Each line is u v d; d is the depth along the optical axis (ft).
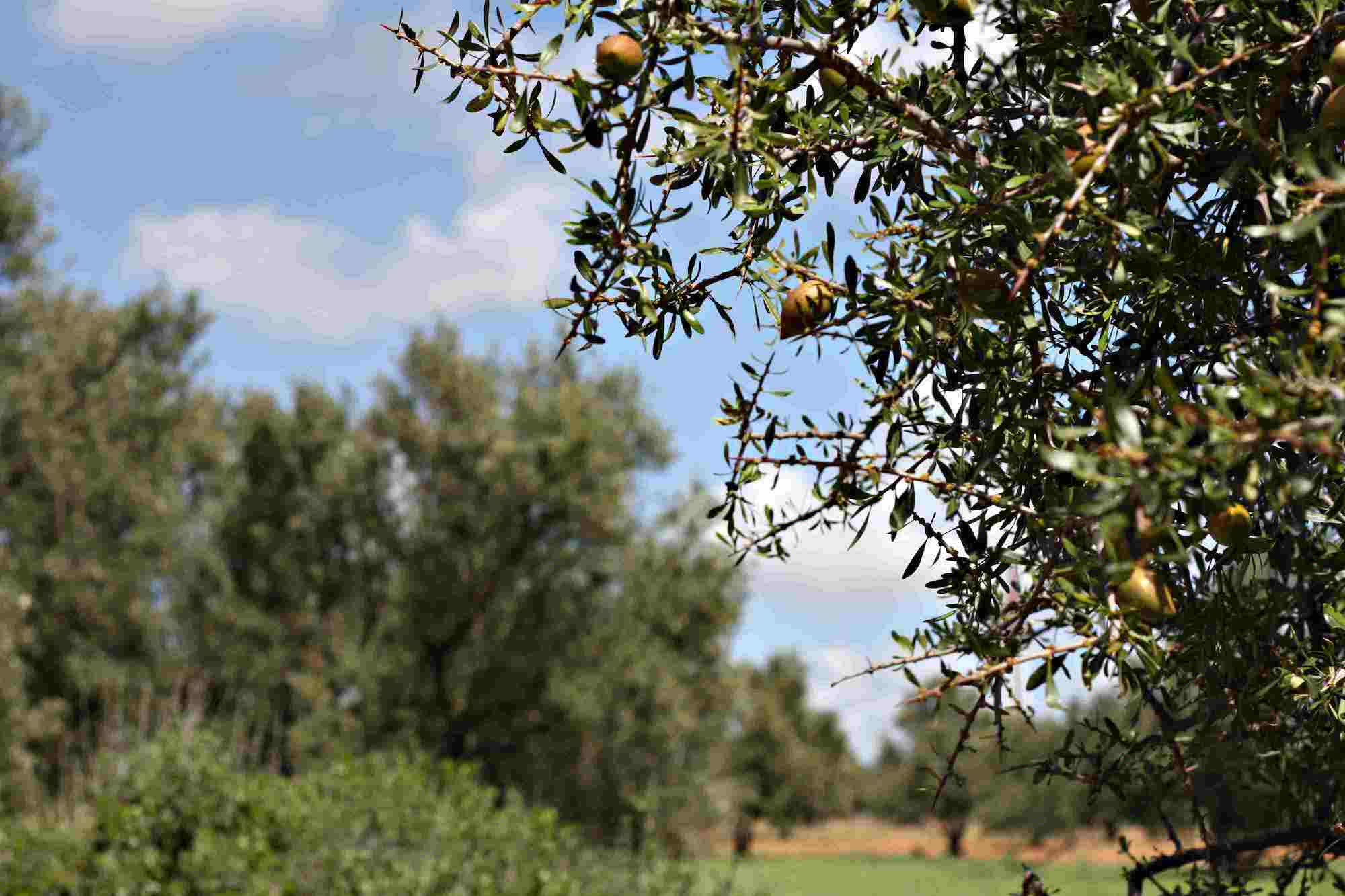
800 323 6.91
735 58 6.18
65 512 78.28
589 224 6.66
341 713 63.41
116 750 36.09
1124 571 5.02
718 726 68.23
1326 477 6.39
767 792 157.17
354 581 71.87
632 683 63.72
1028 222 6.09
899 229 7.13
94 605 73.67
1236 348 6.28
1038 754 9.04
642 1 6.29
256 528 71.41
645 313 6.76
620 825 61.46
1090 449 6.55
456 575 63.26
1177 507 6.00
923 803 145.38
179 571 76.64
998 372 6.89
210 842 24.44
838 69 6.70
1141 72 6.01
